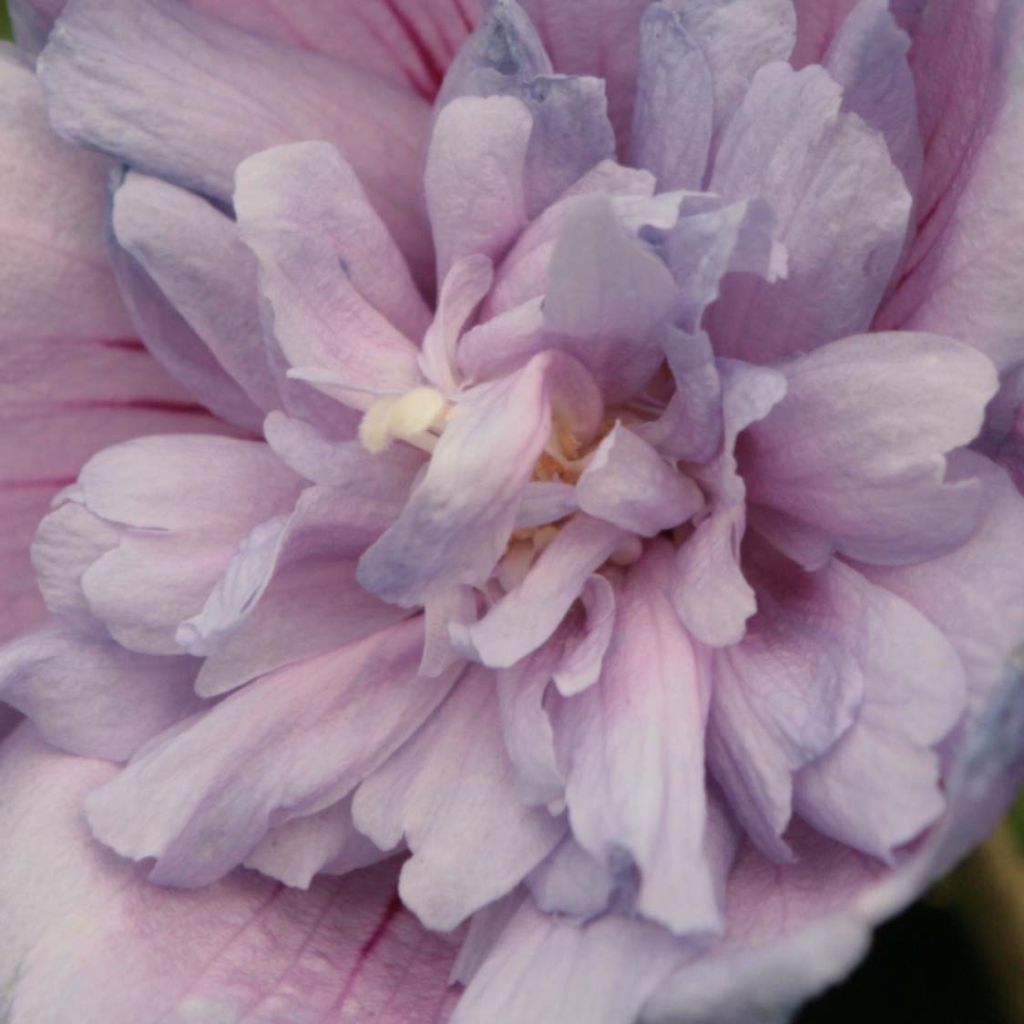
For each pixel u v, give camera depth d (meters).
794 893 0.24
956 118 0.25
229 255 0.25
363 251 0.25
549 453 0.25
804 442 0.24
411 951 0.25
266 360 0.25
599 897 0.24
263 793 0.25
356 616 0.25
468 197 0.25
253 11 0.26
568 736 0.24
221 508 0.25
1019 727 0.23
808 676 0.24
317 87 0.26
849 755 0.24
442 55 0.26
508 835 0.24
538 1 0.25
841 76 0.24
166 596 0.25
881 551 0.24
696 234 0.23
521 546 0.25
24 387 0.26
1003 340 0.24
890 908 0.22
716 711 0.24
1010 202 0.24
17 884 0.25
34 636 0.25
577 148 0.25
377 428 0.24
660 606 0.24
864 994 0.26
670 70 0.24
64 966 0.25
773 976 0.22
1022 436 0.24
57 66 0.25
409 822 0.25
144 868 0.25
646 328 0.24
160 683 0.25
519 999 0.24
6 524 0.26
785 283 0.24
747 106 0.24
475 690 0.25
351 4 0.26
